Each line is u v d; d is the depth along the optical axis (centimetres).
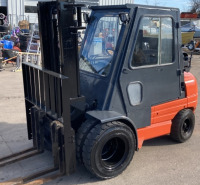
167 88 415
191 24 1828
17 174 377
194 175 382
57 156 352
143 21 360
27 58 1127
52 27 358
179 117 446
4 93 782
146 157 427
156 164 408
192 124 478
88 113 346
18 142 474
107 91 352
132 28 350
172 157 429
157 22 377
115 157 370
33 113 402
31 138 443
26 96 425
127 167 397
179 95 437
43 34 365
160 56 394
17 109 649
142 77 378
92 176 372
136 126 389
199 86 909
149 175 379
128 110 373
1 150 445
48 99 361
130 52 355
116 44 354
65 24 323
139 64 371
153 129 413
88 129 339
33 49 1195
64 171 342
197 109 679
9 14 2075
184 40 1302
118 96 361
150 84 390
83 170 385
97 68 378
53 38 361
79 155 344
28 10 2130
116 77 354
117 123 344
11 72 1072
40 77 370
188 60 471
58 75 325
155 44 383
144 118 396
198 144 475
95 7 402
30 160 412
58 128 332
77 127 365
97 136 331
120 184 357
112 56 360
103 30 383
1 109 646
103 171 351
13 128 536
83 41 418
